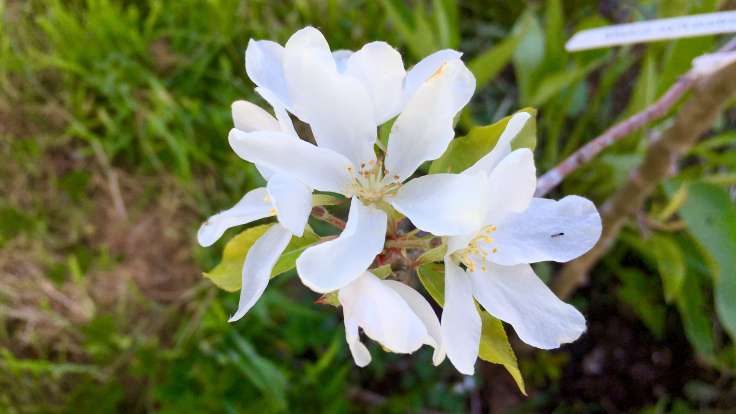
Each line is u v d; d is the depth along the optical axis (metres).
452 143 0.12
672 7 0.21
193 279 0.26
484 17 0.32
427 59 0.12
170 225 0.27
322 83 0.10
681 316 0.27
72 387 0.25
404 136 0.11
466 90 0.10
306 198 0.10
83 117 0.28
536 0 0.31
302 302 0.26
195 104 0.27
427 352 0.26
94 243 0.27
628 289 0.27
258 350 0.25
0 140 0.28
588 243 0.11
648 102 0.24
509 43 0.22
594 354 0.28
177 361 0.24
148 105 0.28
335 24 0.28
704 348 0.23
